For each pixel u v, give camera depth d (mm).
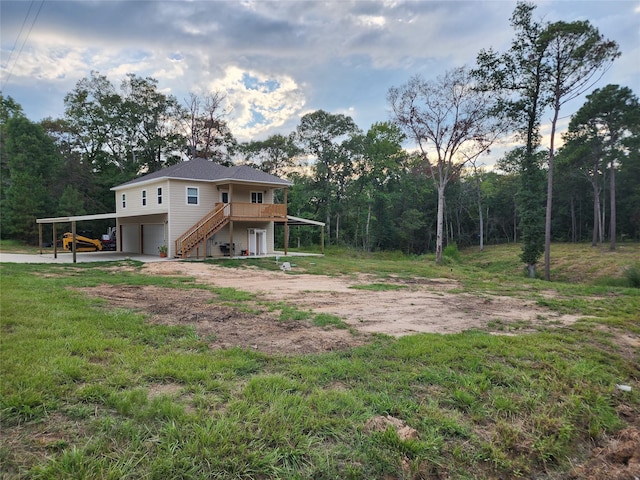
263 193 24312
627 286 15914
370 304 8469
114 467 2234
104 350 4230
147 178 22750
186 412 2922
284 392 3379
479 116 26609
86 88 35438
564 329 6480
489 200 53281
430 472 2551
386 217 44625
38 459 2279
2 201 30234
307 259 20734
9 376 3285
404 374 4008
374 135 39438
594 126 32875
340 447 2656
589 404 3740
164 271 14219
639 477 2783
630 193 43781
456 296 10172
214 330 5562
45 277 11062
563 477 2738
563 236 48000
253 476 2309
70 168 32688
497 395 3664
